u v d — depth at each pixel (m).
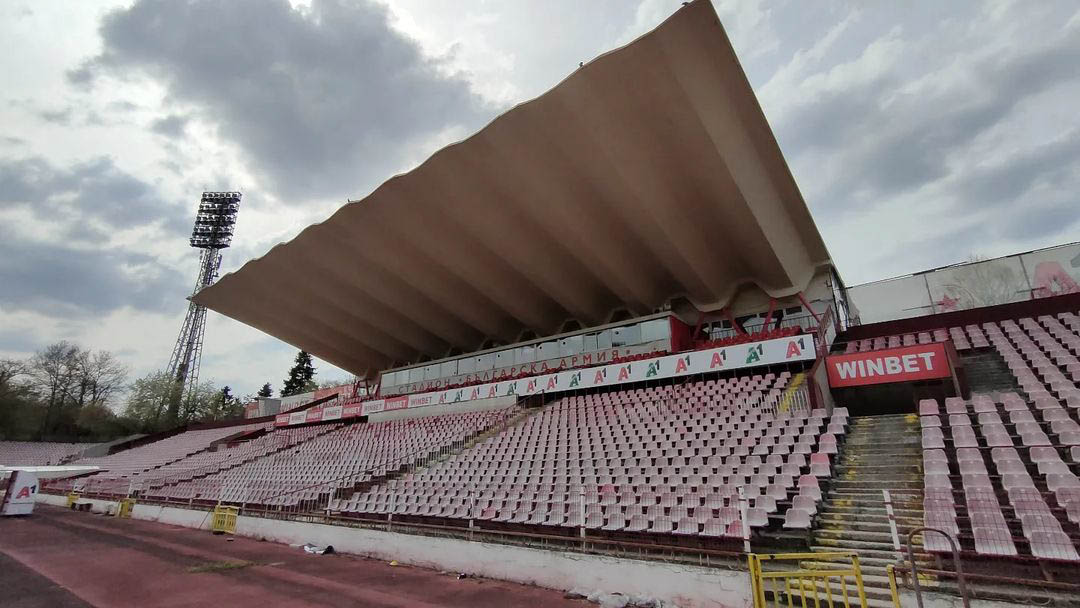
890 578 6.66
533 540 12.17
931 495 9.46
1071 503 8.15
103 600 9.50
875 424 14.19
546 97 20.47
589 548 11.11
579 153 22.55
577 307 33.44
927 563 8.16
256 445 36.81
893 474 11.35
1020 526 8.58
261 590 10.30
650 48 18.41
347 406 36.47
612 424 19.09
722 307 29.39
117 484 29.73
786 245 25.91
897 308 33.88
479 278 31.94
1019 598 7.06
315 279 35.41
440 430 26.16
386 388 42.50
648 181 23.08
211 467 31.86
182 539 17.25
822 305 27.62
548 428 20.88
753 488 11.59
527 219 27.14
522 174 23.64
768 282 27.61
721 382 20.41
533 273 30.20
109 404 65.44
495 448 20.28
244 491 23.31
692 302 30.52
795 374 18.64
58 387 62.41
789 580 7.79
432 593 10.05
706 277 28.31
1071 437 10.77
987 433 11.68
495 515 13.83
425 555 12.66
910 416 14.09
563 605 9.20
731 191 22.66
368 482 20.00
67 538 17.17
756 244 25.17
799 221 26.06
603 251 27.73
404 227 28.20
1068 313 19.33
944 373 15.00
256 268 35.09
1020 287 30.50
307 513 17.61
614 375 23.36
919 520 9.26
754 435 14.41
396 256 31.25
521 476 16.11
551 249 29.34
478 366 35.75
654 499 12.09
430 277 33.28
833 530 9.85
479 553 11.69
